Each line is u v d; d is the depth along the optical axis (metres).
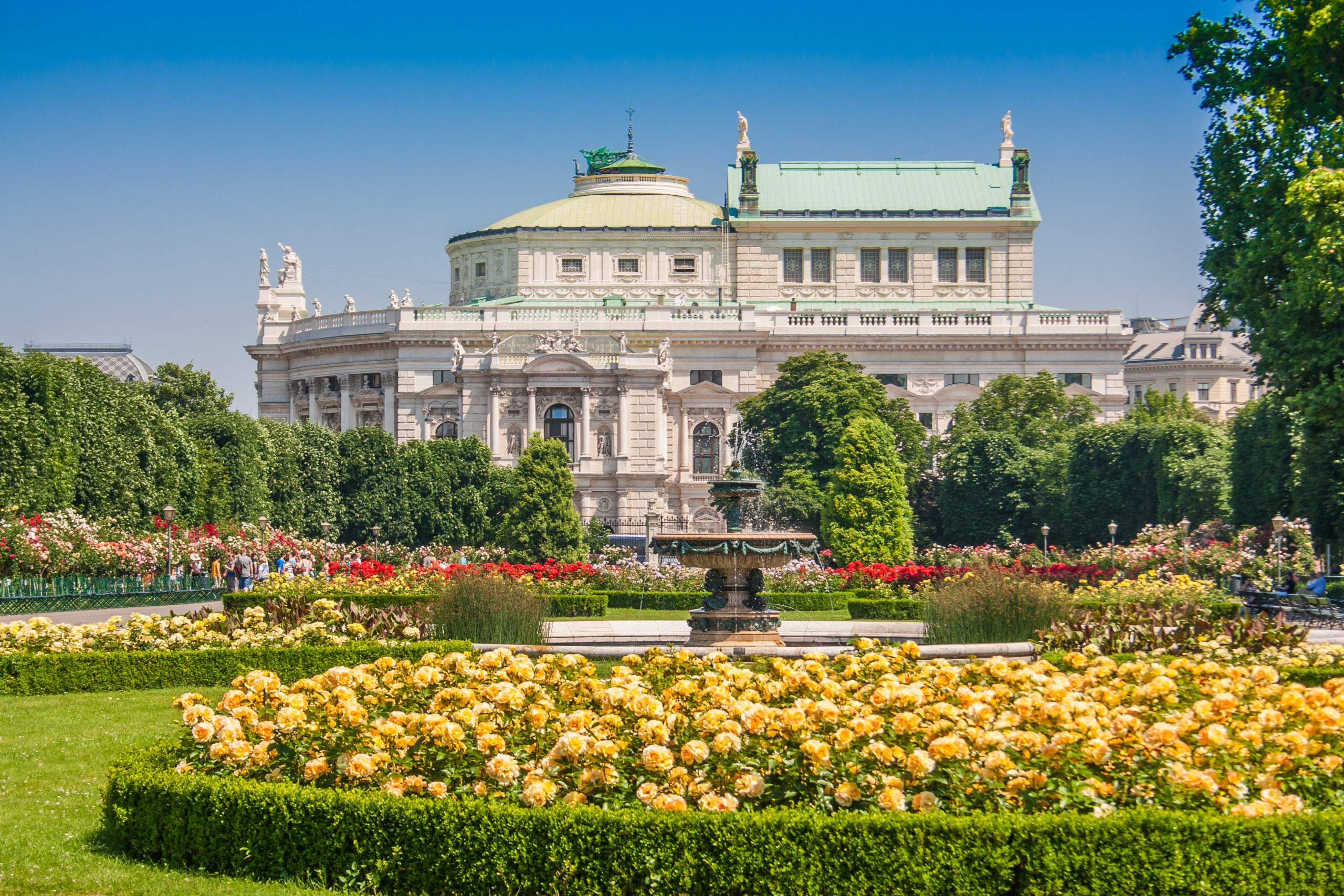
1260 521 76.25
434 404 133.50
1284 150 58.19
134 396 84.94
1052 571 68.62
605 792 16.59
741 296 146.62
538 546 95.62
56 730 25.45
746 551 41.53
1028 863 15.01
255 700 19.27
